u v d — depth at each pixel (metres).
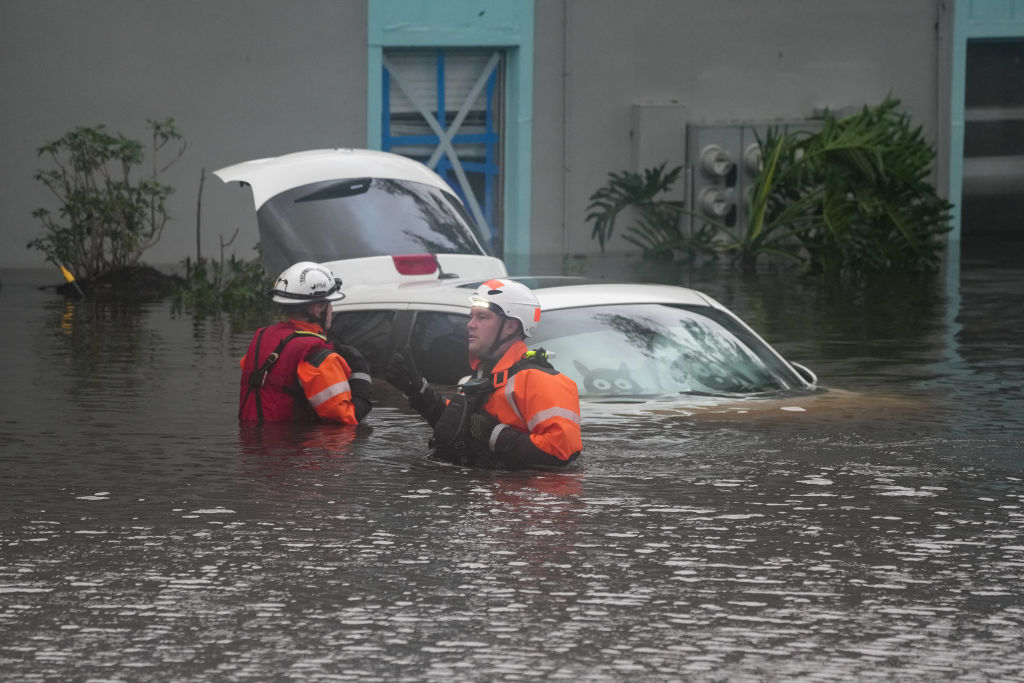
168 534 18.58
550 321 27.62
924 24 67.19
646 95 63.59
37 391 28.98
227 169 37.62
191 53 56.38
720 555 17.81
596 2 62.31
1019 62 70.69
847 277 54.16
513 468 22.00
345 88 58.50
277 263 35.00
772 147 59.56
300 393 25.70
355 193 35.88
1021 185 71.50
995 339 37.34
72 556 17.64
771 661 14.31
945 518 19.55
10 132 54.44
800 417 25.94
